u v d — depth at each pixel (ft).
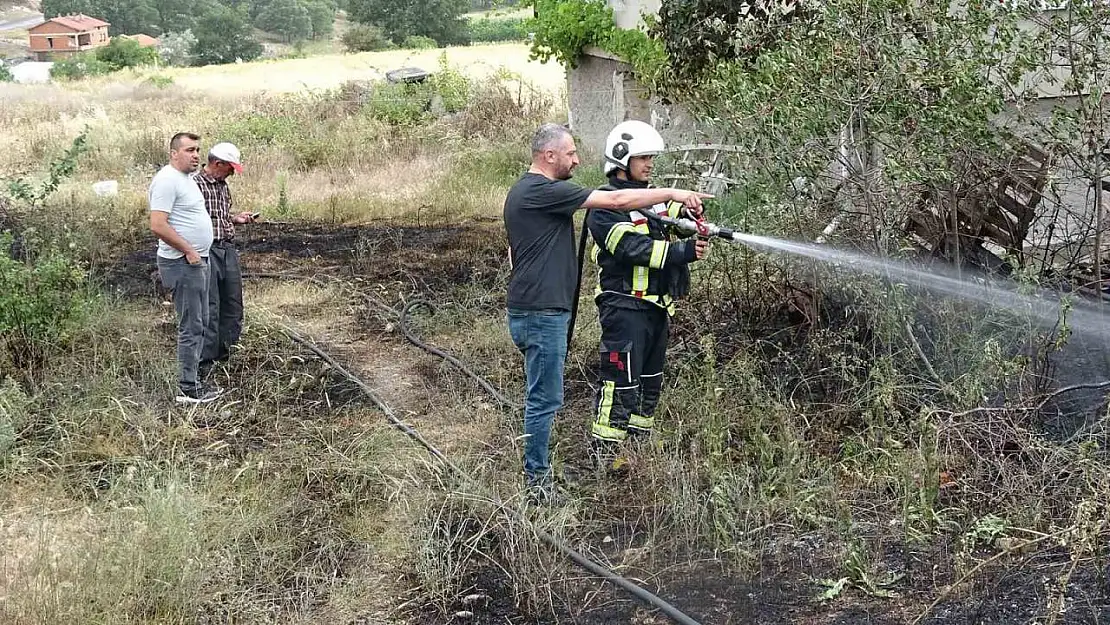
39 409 19.56
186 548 14.34
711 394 17.34
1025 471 14.98
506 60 108.99
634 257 16.26
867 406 17.39
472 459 17.74
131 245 35.04
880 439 16.43
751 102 18.44
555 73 88.53
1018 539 13.43
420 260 32.30
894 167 16.63
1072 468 14.79
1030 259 18.92
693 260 16.17
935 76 16.53
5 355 21.99
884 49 16.83
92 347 23.07
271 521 15.61
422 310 26.66
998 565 13.30
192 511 15.33
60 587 13.33
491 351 23.34
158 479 16.78
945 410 15.74
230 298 22.22
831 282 19.01
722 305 21.88
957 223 18.60
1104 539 13.10
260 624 13.32
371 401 20.83
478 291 27.84
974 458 15.58
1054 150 16.90
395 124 55.52
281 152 50.14
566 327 16.02
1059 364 18.90
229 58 244.83
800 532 14.90
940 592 13.10
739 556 14.25
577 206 15.40
